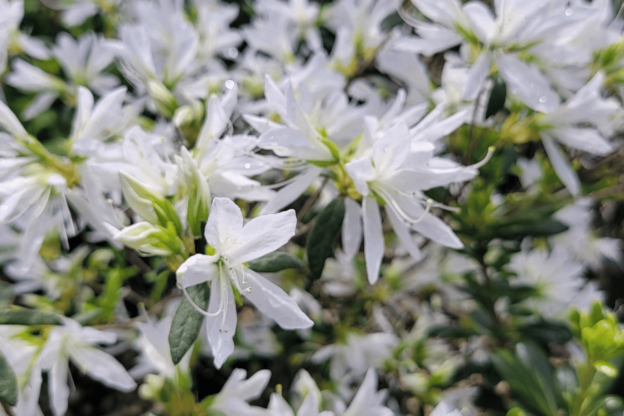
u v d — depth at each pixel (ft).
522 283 1.50
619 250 2.08
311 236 1.11
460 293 1.59
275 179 1.42
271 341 1.55
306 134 1.07
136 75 1.31
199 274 0.96
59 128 1.80
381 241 1.08
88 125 1.11
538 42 1.13
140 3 1.44
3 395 1.02
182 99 1.35
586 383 1.16
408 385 1.53
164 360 1.22
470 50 1.18
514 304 1.49
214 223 0.95
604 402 1.22
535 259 1.57
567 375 1.33
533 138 1.25
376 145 1.03
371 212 1.09
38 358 1.16
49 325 1.15
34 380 1.16
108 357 1.22
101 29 2.01
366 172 1.04
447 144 1.38
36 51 1.67
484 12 1.10
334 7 1.73
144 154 1.05
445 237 1.09
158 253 1.00
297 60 1.71
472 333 1.46
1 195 1.05
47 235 1.54
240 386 1.20
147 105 1.50
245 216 1.32
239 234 0.96
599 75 1.18
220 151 1.07
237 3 2.16
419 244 1.61
